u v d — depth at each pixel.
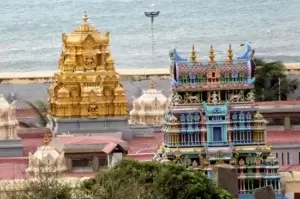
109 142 186.25
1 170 181.88
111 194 132.12
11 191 134.25
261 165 165.88
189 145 166.50
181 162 165.38
